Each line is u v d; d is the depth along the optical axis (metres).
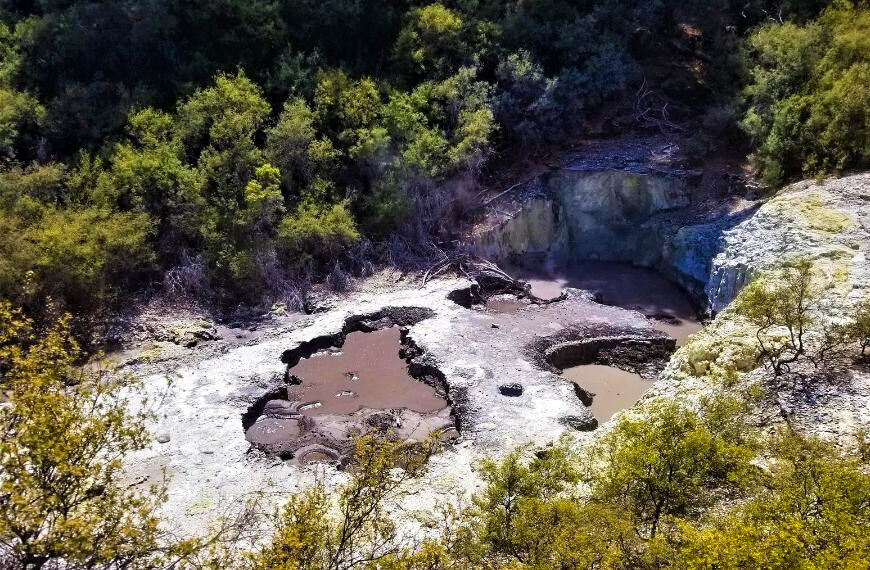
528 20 37.97
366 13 37.88
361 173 35.53
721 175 35.03
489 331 28.89
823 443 15.97
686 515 14.13
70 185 30.83
